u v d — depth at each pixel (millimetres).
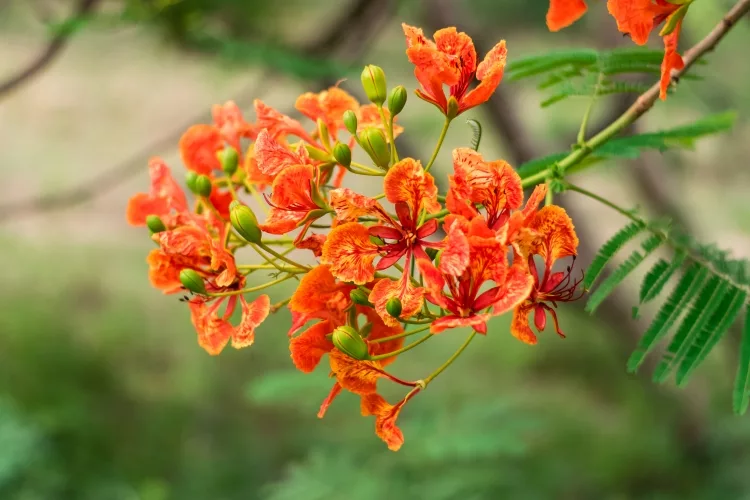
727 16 1968
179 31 4703
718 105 5969
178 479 8422
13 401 8078
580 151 2074
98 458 8422
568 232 1592
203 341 1828
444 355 10094
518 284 1464
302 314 1742
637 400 8492
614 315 5816
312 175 1692
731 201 8820
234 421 9375
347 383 1646
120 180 7133
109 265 12781
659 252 2613
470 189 1571
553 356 10188
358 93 5418
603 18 5246
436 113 5723
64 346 10289
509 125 5395
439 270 1504
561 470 7551
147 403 9773
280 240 1941
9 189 13406
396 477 4988
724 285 1958
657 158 6137
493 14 9148
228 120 2072
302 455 8297
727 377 8219
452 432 4762
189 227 1824
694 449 7977
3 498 6832
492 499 5766
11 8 10000
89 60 14406
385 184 1597
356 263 1613
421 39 1784
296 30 5520
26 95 15625
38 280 12195
